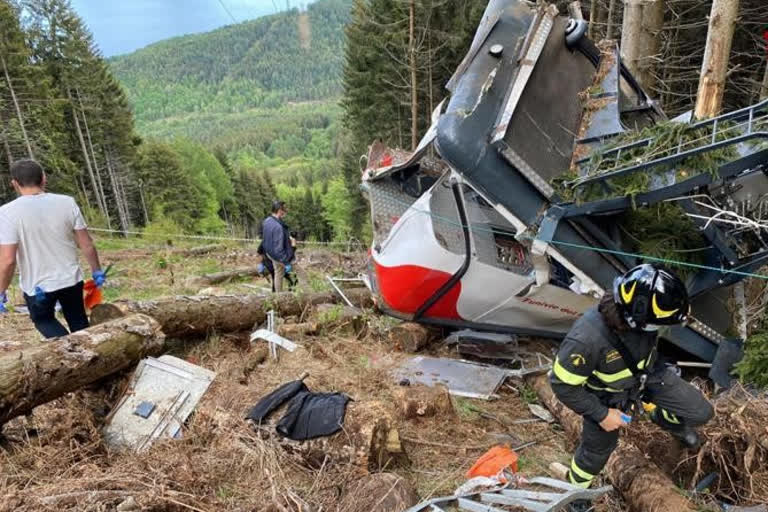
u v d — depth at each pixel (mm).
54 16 37250
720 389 3631
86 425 3230
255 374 4199
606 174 3156
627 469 2625
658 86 11234
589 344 2182
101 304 4254
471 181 3512
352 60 26578
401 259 4500
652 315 2023
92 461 2967
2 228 3543
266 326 5324
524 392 4055
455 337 4949
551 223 3420
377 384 4129
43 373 3090
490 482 2654
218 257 13164
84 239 3959
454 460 3205
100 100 41219
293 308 5773
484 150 3426
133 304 4398
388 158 5949
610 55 4102
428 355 4871
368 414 2992
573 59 4074
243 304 5266
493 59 3793
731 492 2631
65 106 38281
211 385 3596
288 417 3102
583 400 2250
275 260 7230
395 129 24938
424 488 2900
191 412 3414
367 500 2531
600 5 12719
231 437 3113
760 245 3396
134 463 2887
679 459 2781
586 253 3535
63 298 3869
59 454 2924
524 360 4684
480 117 3477
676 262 3375
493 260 4438
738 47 10789
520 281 4371
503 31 3938
